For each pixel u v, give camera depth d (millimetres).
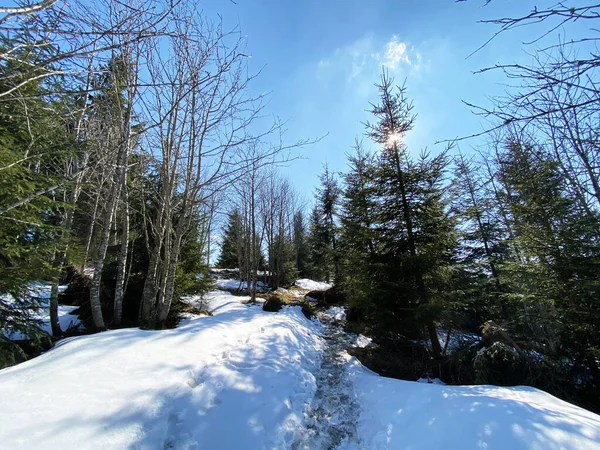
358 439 3799
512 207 7105
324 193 19734
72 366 3775
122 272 7312
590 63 1957
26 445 2402
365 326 8297
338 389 5402
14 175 4266
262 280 23844
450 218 7246
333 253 13414
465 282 7586
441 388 4230
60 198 7746
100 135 6352
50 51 2352
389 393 4602
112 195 7184
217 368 4598
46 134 4738
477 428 2887
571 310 5465
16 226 4602
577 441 2459
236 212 18938
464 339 7270
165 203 7570
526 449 2471
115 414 3045
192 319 8133
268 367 5160
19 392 3061
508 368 5602
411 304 6887
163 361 4379
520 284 7188
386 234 7738
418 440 3109
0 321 4875
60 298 9711
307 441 3721
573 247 5746
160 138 7180
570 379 5215
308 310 11867
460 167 11141
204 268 10898
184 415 3381
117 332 5352
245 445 3197
